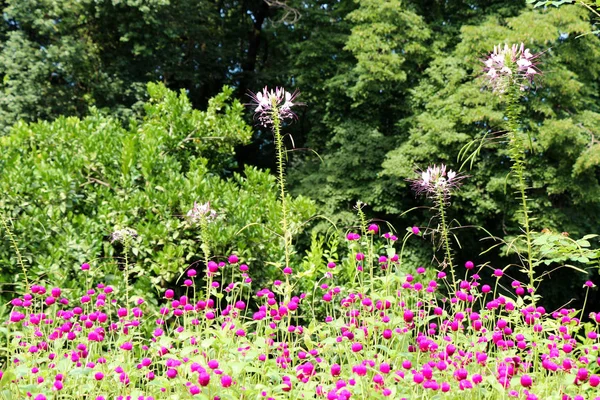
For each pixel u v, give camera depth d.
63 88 12.09
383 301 2.80
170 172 5.53
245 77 15.95
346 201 11.55
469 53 10.39
